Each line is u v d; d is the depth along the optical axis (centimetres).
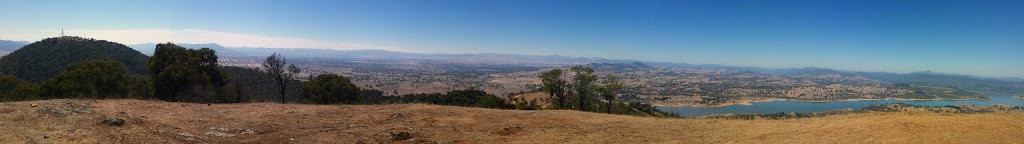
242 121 1294
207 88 2844
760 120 1476
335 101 3228
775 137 1135
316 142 1075
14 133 926
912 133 1016
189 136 1055
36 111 1173
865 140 1005
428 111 1620
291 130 1202
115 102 1493
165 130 1096
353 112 1559
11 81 2245
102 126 1066
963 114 1364
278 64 2833
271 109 1548
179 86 2644
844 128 1144
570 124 1412
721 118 1681
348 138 1141
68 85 2272
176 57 2708
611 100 3441
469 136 1216
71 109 1255
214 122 1252
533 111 1683
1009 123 1093
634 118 1538
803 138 1093
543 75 3341
